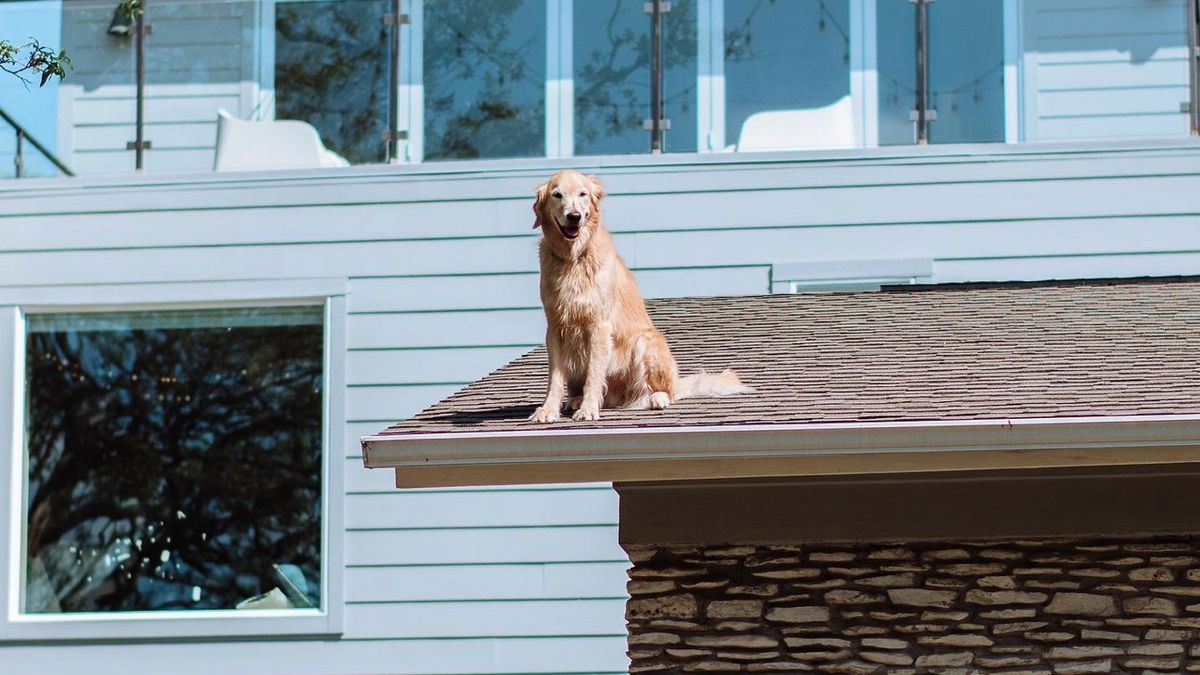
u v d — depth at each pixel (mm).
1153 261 9938
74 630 9961
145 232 10336
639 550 7129
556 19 10398
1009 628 6871
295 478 10086
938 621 6918
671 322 8891
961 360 7473
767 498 7000
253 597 10008
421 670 9773
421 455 6410
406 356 10102
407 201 10234
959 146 10070
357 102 10508
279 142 10516
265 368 10227
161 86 10617
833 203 10070
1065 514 6812
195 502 10141
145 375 10297
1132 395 6438
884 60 10250
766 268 10055
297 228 10258
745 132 10250
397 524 9914
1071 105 10172
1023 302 8805
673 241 10109
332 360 10102
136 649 9938
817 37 10273
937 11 10266
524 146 10336
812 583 7023
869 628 6953
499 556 9852
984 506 6863
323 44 10586
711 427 6281
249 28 10633
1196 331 7812
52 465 10250
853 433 6215
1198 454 6121
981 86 10203
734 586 7066
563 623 9773
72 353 10352
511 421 6672
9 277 10336
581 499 9867
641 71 10320
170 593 10055
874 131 10203
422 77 10461
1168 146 10008
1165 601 6801
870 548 7008
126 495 10188
